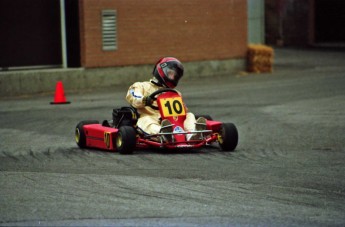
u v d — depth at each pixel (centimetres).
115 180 3084
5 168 3441
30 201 2703
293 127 4897
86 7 7819
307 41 12812
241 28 9275
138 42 8269
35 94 7406
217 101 6519
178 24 8612
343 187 2950
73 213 2523
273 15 12825
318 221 2422
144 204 2648
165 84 4009
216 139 3900
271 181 3066
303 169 3356
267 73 9188
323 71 9200
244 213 2520
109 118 5534
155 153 3847
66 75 7662
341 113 5556
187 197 2758
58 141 4425
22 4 7494
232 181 3059
